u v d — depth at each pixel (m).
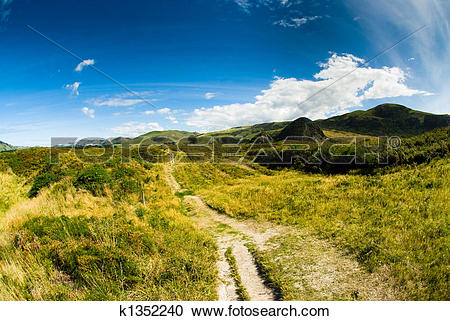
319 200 11.31
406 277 4.41
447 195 8.49
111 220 8.23
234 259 6.66
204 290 4.98
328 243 6.78
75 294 4.64
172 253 6.61
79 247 5.87
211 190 20.98
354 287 4.53
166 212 11.86
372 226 7.26
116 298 4.55
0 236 6.83
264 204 12.62
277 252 6.70
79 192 12.83
